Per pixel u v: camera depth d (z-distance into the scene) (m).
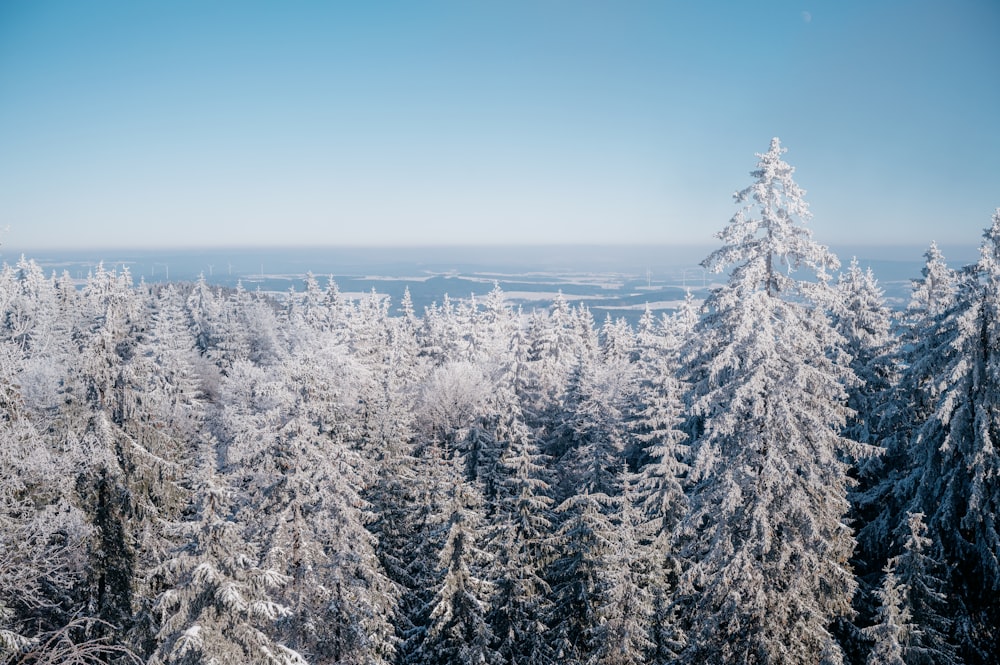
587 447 31.97
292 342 66.81
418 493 26.25
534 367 53.12
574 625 21.86
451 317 72.50
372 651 19.73
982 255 18.20
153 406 23.20
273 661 13.13
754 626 15.79
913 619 16.58
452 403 46.59
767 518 15.60
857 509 24.58
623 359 58.66
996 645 17.92
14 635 11.27
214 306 74.50
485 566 24.11
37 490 16.55
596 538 21.36
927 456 20.23
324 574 18.95
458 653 20.62
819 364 16.36
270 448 19.55
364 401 33.66
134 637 17.70
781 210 16.11
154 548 20.53
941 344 19.36
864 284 30.59
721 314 17.19
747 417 16.77
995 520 18.33
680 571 21.48
